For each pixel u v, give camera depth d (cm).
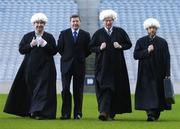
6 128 1891
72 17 2448
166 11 7231
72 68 2409
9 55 6306
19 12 7069
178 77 5972
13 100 2433
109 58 2362
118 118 2522
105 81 2330
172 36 6762
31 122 2158
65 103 2398
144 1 7394
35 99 2359
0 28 6756
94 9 7056
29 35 2459
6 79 5841
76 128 1892
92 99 4303
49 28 6688
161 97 2356
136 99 2359
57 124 2061
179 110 3231
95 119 2389
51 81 2400
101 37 2383
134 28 6819
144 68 2366
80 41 2433
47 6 7169
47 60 2414
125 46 2388
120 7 7194
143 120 2372
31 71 2397
